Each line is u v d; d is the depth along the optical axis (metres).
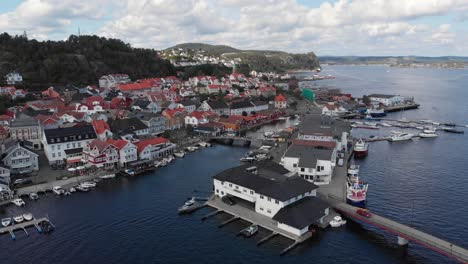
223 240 78.62
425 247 75.00
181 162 135.12
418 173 120.81
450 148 153.75
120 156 125.94
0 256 72.81
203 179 116.25
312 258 71.94
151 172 123.50
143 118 173.88
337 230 82.06
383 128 196.75
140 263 70.81
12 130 143.75
